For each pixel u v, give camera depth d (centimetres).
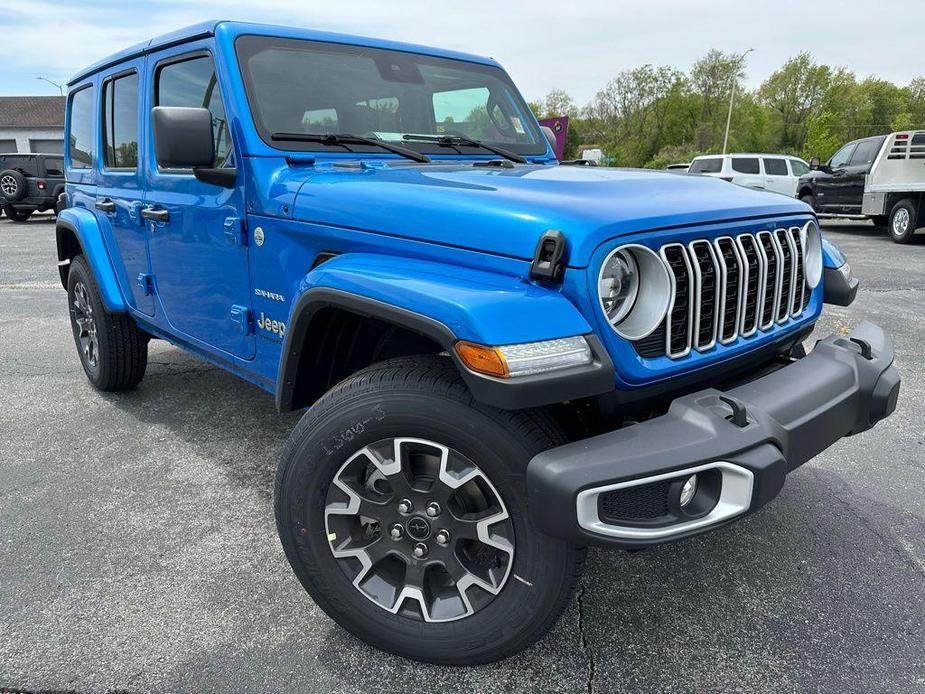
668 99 6175
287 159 255
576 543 160
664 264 179
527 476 161
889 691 194
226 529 276
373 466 196
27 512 287
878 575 248
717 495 168
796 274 236
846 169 1366
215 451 348
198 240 289
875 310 665
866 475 323
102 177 383
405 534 192
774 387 194
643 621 223
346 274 191
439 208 192
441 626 194
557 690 194
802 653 209
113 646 209
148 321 357
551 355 157
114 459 338
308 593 213
